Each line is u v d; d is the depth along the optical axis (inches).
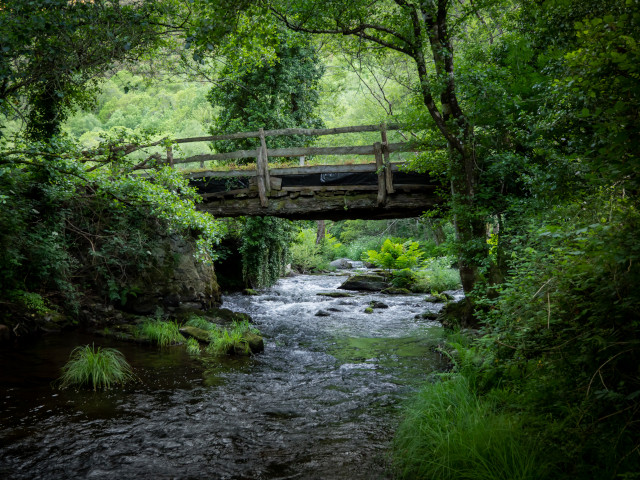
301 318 457.4
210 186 457.4
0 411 190.5
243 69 494.6
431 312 454.6
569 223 149.0
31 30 240.8
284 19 327.3
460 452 132.0
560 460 117.8
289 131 422.6
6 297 326.0
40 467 146.6
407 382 245.6
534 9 171.3
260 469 147.9
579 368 133.0
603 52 104.2
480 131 325.4
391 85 906.1
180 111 1739.7
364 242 1369.3
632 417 113.3
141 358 287.1
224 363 283.7
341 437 173.8
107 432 175.0
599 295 126.3
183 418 191.9
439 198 403.5
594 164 117.4
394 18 317.7
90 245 409.7
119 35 302.8
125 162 357.7
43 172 343.3
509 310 166.1
